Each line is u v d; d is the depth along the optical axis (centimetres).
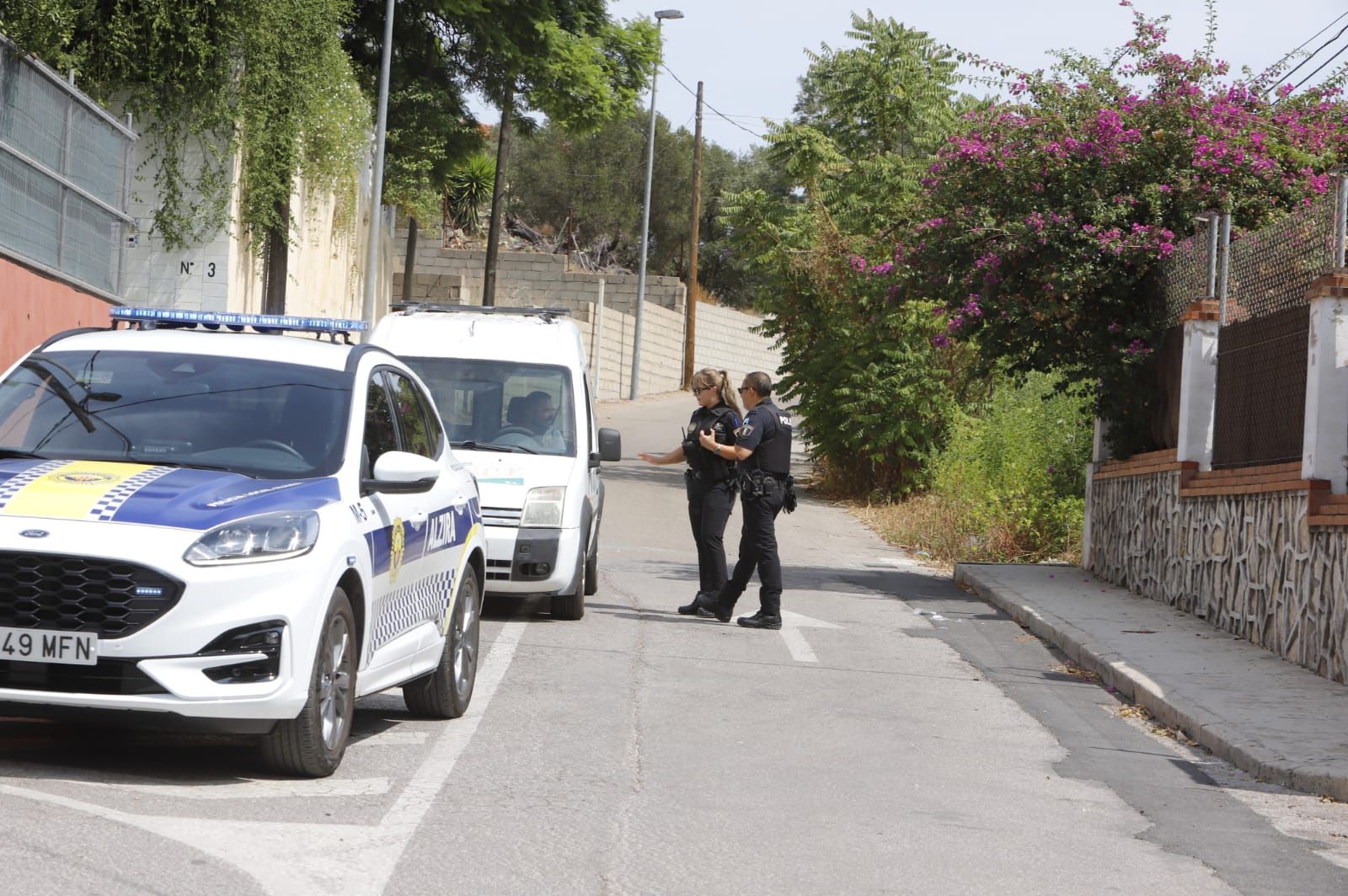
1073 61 1658
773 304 2970
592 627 1201
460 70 3609
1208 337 1419
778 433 1260
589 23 3625
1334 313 1120
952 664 1144
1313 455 1115
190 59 2200
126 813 568
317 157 2575
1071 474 2045
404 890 503
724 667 1052
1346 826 705
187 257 2305
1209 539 1341
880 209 2898
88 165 1797
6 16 1770
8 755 655
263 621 605
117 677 589
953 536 2048
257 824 571
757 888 537
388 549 708
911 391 2706
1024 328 1591
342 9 2520
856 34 3306
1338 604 1054
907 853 600
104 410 709
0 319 1523
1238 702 962
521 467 1202
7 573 589
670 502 2505
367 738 757
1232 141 1550
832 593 1548
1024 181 1597
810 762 766
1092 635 1230
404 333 1316
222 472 670
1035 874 580
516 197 6550
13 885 470
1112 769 805
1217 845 651
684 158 6762
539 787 672
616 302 5553
